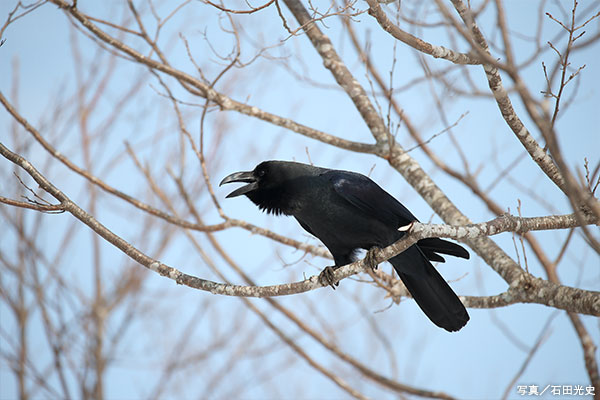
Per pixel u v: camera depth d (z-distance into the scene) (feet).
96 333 56.08
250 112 41.01
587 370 36.83
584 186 22.70
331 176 35.53
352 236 35.47
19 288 53.67
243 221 40.19
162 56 40.34
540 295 31.17
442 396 44.19
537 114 19.60
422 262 33.96
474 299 34.22
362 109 42.57
